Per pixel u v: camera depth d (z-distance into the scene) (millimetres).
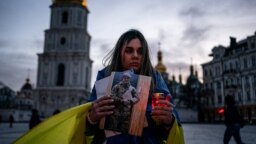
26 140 2072
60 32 85562
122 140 2107
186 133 26172
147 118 2188
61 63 83250
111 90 2080
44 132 2088
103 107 2008
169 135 2164
